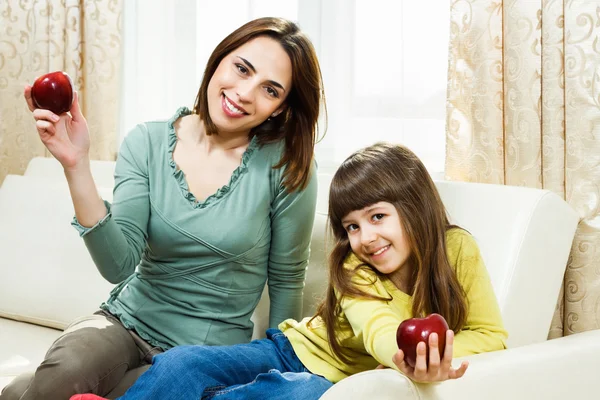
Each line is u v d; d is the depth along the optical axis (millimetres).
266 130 1743
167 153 1700
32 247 2166
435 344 1037
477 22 2064
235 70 1622
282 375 1331
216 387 1355
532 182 1986
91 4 2705
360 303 1378
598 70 1843
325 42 2439
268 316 1869
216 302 1660
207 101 1691
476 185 1729
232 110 1621
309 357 1504
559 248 1609
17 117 2875
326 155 2469
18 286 2131
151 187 1670
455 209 1717
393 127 2340
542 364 1281
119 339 1593
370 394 1102
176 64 2723
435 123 2273
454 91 2107
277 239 1729
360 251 1460
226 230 1627
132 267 1582
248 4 2580
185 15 2695
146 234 1658
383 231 1429
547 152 1940
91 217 1454
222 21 2637
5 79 2863
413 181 1461
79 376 1454
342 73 2414
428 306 1441
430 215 1458
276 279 1773
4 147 2896
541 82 1967
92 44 2711
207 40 2664
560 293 1953
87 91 2738
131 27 2750
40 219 2199
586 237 1866
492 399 1199
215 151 1717
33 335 2025
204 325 1650
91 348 1511
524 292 1552
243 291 1689
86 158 1437
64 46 2766
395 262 1445
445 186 1770
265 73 1615
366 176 1442
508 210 1616
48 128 1373
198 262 1647
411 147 2295
